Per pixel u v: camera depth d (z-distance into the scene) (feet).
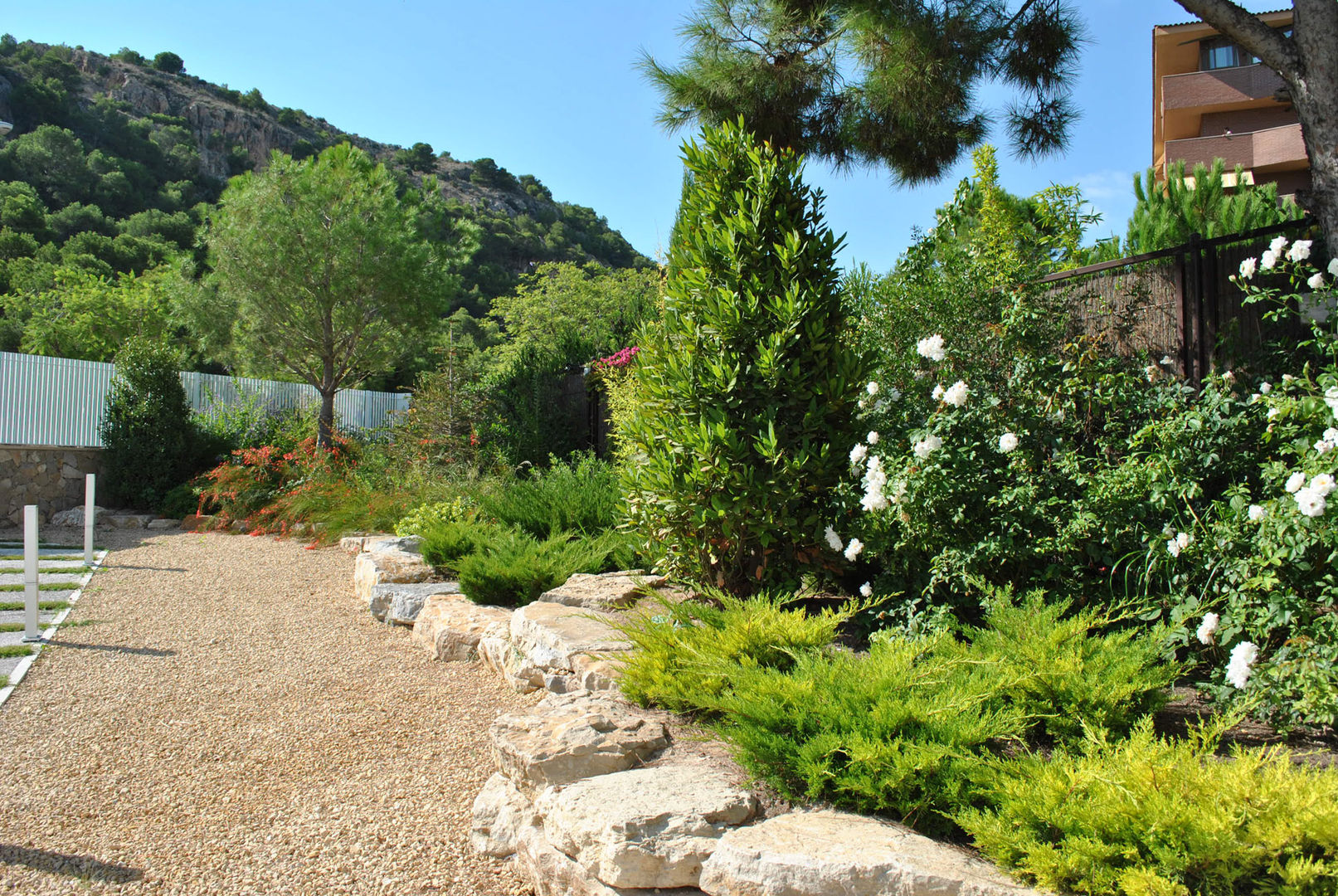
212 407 46.06
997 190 25.26
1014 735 8.15
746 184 14.88
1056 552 11.81
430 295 47.65
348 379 50.39
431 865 9.11
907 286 16.70
